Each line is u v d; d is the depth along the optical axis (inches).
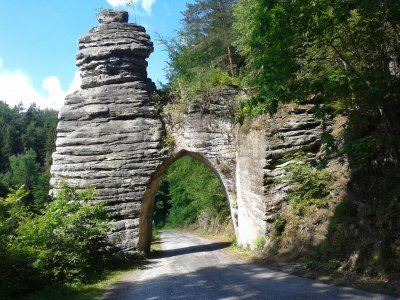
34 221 521.0
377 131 439.2
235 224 864.9
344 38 389.7
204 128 851.4
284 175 653.3
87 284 493.7
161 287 431.5
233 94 859.4
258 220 674.2
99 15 890.1
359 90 373.1
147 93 863.7
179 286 426.0
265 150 659.4
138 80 867.4
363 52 397.1
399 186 405.7
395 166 432.8
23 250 436.1
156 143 834.8
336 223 467.8
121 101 838.5
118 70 852.0
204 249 929.5
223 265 577.6
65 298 395.9
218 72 909.2
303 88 361.7
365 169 480.1
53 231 533.0
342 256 420.2
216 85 872.3
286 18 343.0
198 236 1562.5
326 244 461.1
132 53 856.9
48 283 462.0
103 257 641.6
